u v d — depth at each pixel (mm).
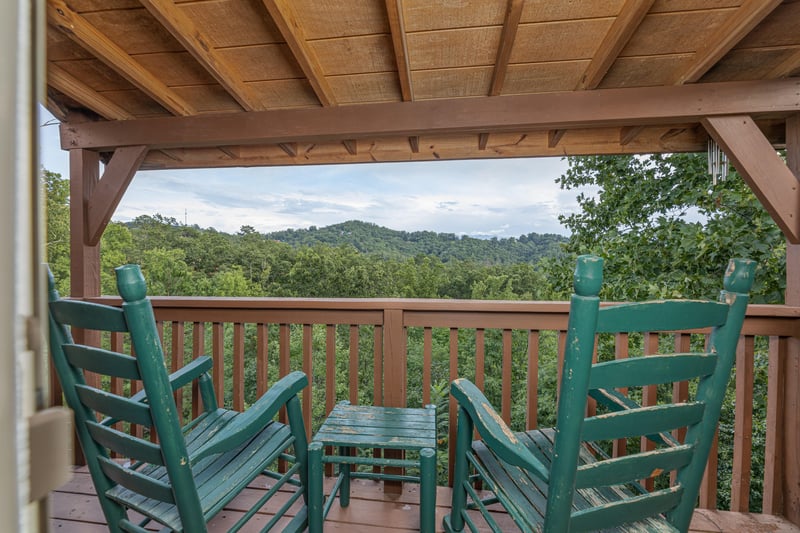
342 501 1646
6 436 286
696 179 4613
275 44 1703
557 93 1915
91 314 942
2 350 288
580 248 6191
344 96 2102
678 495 971
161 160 2873
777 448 1670
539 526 954
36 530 307
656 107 1840
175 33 1498
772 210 1745
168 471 951
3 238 289
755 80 1770
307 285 26641
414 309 1807
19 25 301
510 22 1449
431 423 1521
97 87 2025
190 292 21266
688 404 904
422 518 1301
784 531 1562
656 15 1485
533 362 1778
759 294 3627
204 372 1562
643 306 793
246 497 1729
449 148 2631
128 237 19250
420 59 1761
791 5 1403
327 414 1883
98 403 1054
